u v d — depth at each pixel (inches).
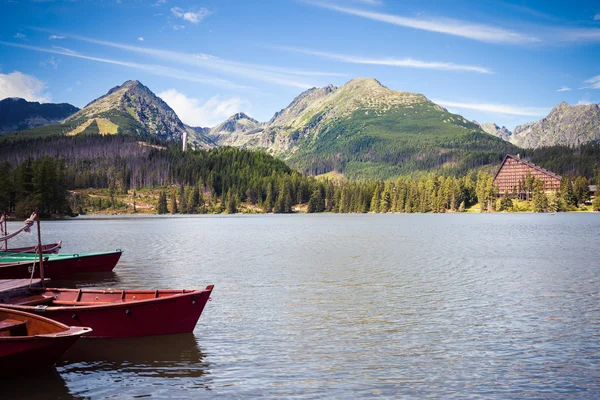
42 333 856.3
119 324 996.6
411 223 6515.8
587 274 1836.9
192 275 1834.4
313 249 2839.6
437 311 1243.8
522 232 4367.6
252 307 1286.9
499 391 759.1
